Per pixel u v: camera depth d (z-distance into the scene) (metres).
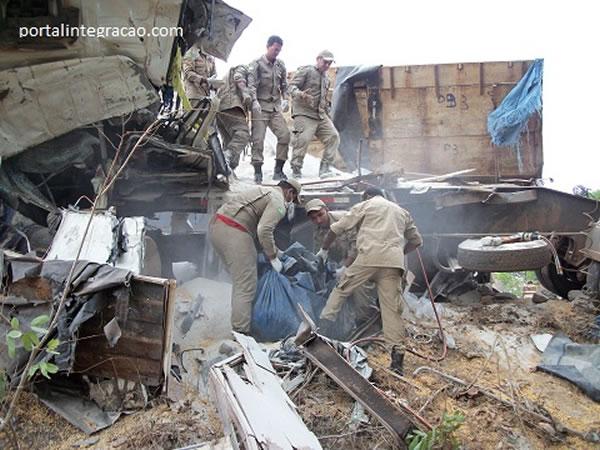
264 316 5.24
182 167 6.68
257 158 8.09
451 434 3.73
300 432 3.39
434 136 9.59
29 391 3.98
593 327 6.09
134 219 4.98
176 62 6.96
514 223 7.53
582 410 4.50
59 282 3.91
